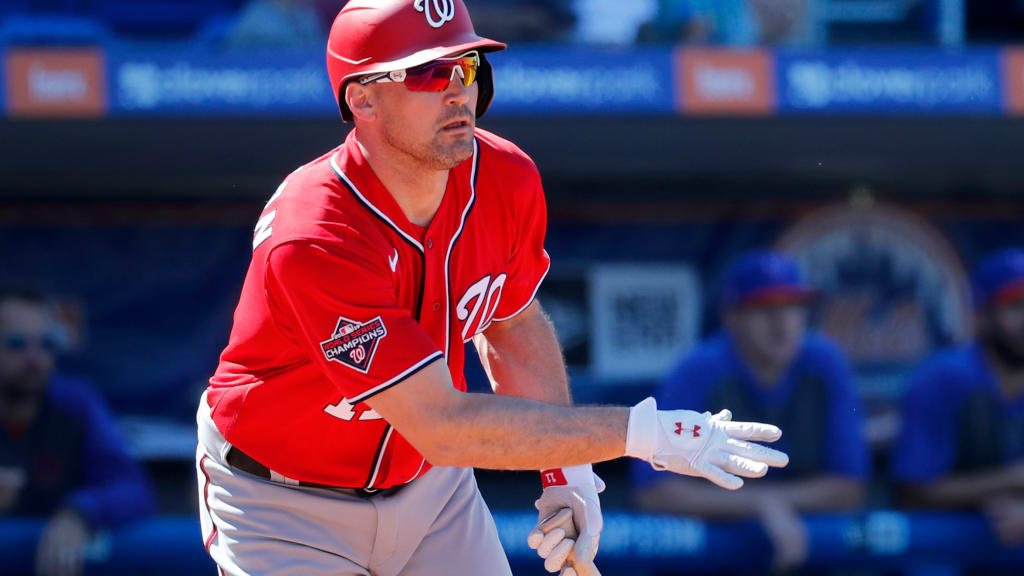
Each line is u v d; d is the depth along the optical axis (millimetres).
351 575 8961
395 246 8078
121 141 18891
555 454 7766
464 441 7715
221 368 8844
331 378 7887
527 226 8984
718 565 19203
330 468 8680
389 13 7945
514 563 19500
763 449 7746
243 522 8805
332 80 8289
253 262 8281
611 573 19547
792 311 19297
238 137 19078
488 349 9797
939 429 19922
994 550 19594
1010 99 20344
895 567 19406
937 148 20297
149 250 21625
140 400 21656
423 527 9156
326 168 8164
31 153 18703
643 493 19406
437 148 7961
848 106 20078
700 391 19469
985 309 19953
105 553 18688
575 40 21453
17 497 19109
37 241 21281
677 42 21234
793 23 21562
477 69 8453
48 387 19359
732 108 19844
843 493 19422
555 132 19562
